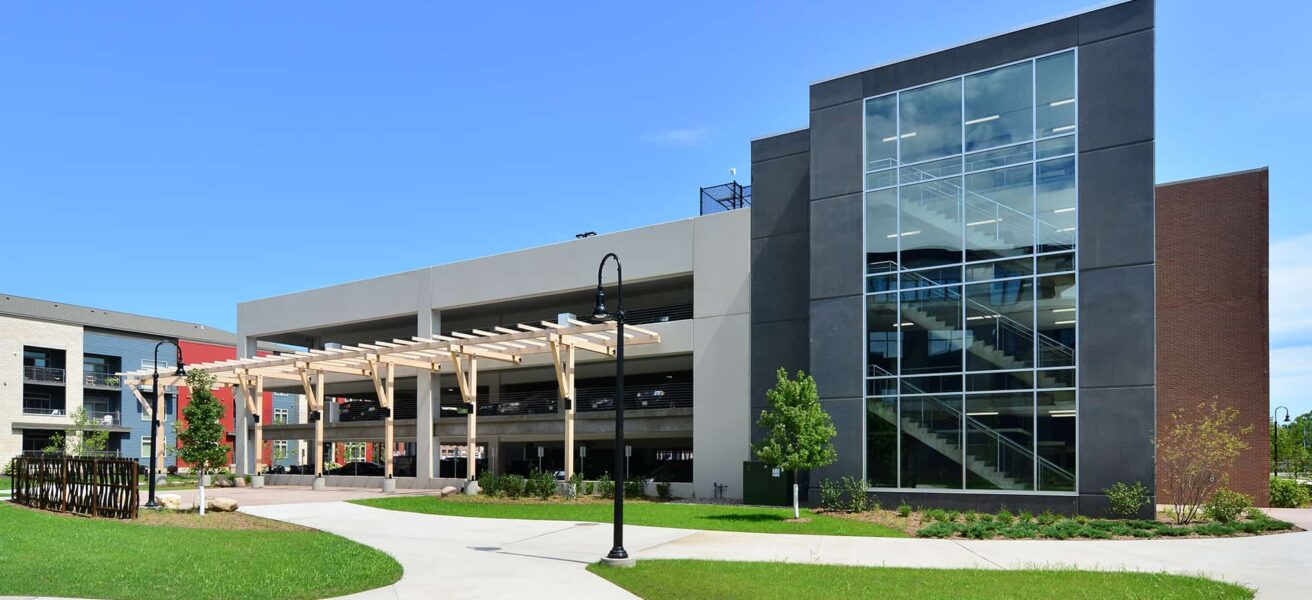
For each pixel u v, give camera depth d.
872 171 26.23
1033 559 15.54
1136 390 21.72
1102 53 23.09
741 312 30.62
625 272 33.97
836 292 26.36
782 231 29.80
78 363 61.00
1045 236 23.39
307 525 22.12
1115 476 21.78
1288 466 46.09
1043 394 22.95
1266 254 26.81
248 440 48.16
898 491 24.66
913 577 13.31
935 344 24.66
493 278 38.38
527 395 43.06
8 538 16.98
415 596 11.86
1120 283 22.22
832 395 26.00
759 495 27.88
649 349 33.00
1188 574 13.51
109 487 23.42
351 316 43.88
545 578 13.52
